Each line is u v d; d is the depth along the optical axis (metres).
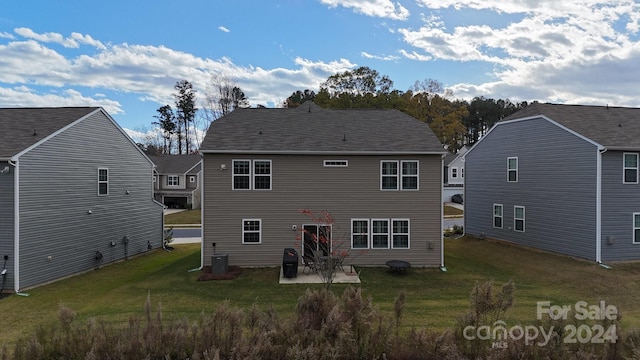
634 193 15.19
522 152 18.72
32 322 9.95
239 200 14.77
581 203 15.47
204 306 10.65
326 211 14.98
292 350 5.03
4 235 12.77
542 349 5.04
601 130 16.08
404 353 5.46
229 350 5.40
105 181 17.42
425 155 15.06
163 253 20.67
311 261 14.19
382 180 15.09
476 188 22.28
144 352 5.34
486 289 5.85
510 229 19.42
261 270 14.34
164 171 43.16
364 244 15.06
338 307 5.79
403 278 13.54
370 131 16.30
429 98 52.28
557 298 11.51
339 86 45.94
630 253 15.09
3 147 13.10
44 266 13.91
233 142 14.97
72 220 15.34
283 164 14.88
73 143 15.41
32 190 13.39
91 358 5.02
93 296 12.50
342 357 5.32
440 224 15.09
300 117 17.36
